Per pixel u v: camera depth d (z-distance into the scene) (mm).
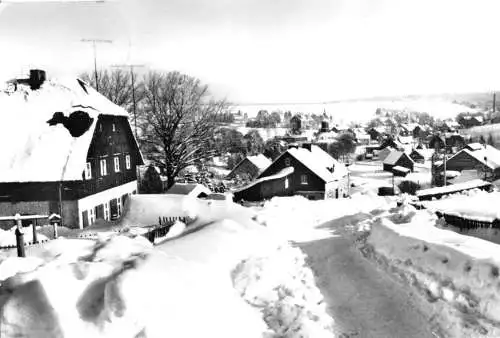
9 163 29609
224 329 6844
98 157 34000
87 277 6613
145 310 6086
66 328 5598
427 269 9469
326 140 128625
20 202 29688
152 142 48312
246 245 12188
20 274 6551
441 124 185750
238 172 71062
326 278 10844
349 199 32562
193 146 48500
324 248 14367
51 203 29781
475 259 8266
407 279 9750
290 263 11969
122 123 39906
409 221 18172
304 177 52969
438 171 71312
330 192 54469
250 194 48719
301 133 142625
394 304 8719
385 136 154500
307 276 10891
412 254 10523
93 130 31875
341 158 122062
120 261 8180
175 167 48344
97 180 33531
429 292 8719
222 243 11492
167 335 5996
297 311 8062
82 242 12977
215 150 50469
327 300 9211
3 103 32938
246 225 16438
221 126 52156
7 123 31641
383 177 92062
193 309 6734
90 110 32938
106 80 56219
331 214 25188
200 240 11438
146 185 51125
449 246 9562
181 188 38375
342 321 8109
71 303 6012
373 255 12422
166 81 47875
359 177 92250
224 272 9539
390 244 12070
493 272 7691
